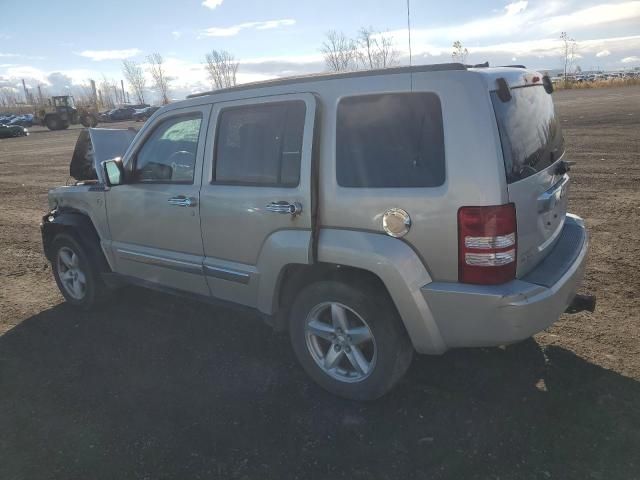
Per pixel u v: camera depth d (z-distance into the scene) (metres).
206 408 3.22
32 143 31.27
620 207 7.53
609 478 2.50
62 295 5.34
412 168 2.80
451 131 2.68
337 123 3.03
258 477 2.63
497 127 2.66
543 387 3.24
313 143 3.06
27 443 2.95
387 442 2.84
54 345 4.17
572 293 3.06
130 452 2.85
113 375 3.67
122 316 4.72
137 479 2.65
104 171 4.06
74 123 49.16
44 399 3.39
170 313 4.74
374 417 3.06
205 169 3.65
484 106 2.65
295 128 3.18
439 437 2.86
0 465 2.78
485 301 2.67
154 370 3.71
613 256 5.51
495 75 2.82
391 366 3.03
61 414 3.22
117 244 4.45
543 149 3.17
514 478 2.53
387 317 2.99
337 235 3.02
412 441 2.84
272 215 3.25
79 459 2.81
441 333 2.87
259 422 3.06
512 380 3.34
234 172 3.51
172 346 4.07
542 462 2.62
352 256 2.93
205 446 2.87
